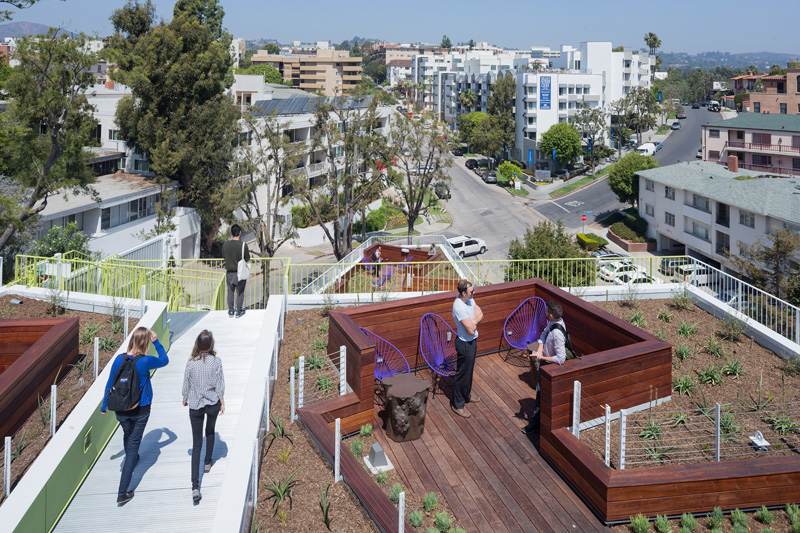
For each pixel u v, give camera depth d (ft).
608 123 333.62
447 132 165.99
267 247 136.46
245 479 20.21
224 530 17.83
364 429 27.20
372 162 149.28
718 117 419.33
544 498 23.11
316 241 187.32
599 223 219.00
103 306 41.27
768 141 255.50
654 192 195.72
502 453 25.93
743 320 38.60
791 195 147.43
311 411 26.37
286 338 37.22
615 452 25.18
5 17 87.40
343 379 28.40
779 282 103.71
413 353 33.50
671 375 30.55
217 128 152.35
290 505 20.93
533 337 36.19
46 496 18.78
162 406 27.61
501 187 279.08
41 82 94.94
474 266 83.82
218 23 243.40
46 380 28.71
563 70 354.13
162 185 144.56
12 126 92.17
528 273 51.13
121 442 24.90
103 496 21.06
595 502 22.25
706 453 25.71
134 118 152.25
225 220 162.81
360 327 31.35
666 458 25.20
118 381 20.44
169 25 154.92
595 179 282.15
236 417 26.73
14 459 23.75
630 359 27.63
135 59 106.52
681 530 21.39
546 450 25.32
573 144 286.25
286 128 142.82
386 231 207.41
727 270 162.61
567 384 25.31
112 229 131.64
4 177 107.65
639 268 47.70
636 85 391.45
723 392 31.17
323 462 23.68
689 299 43.96
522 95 321.32
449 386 32.07
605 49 355.36
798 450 25.95
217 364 21.43
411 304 32.91
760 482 22.84
